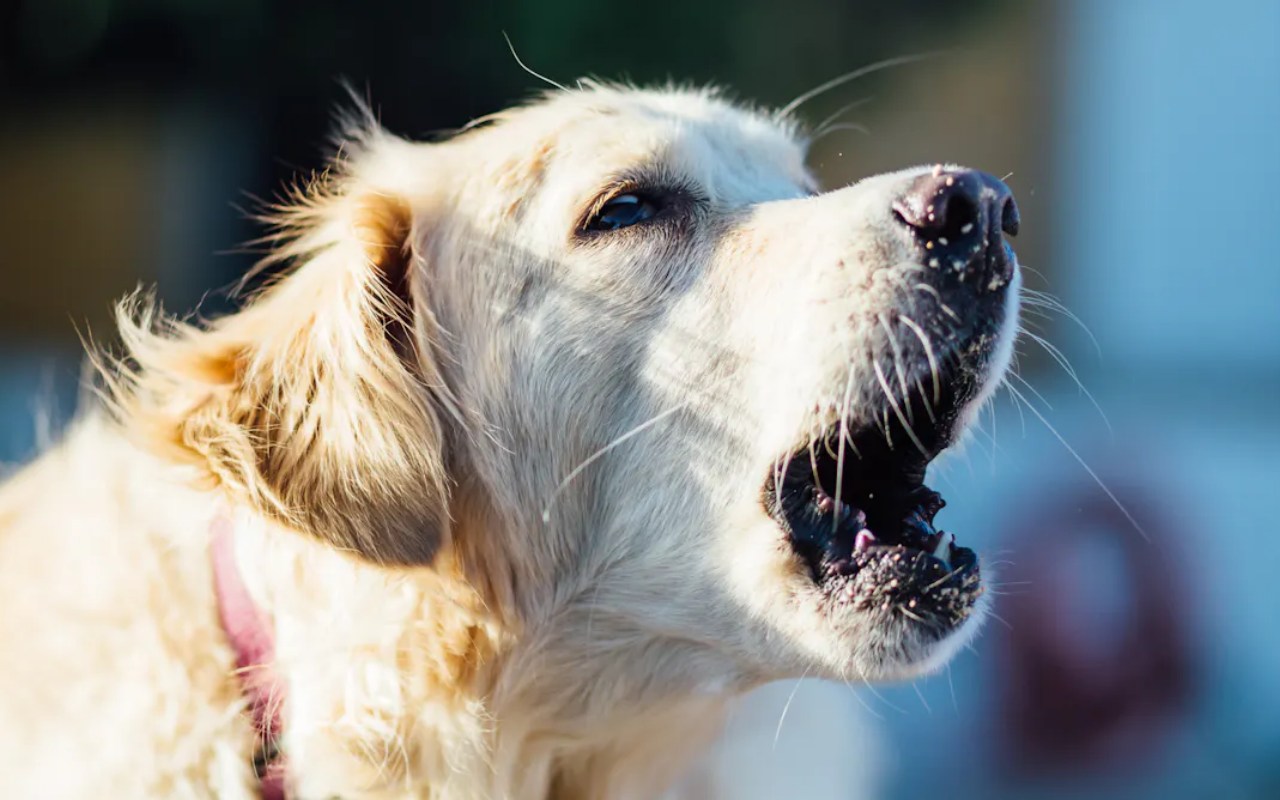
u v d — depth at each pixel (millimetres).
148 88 2270
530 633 958
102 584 961
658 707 965
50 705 955
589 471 956
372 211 972
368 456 931
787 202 963
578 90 1029
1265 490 1912
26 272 2666
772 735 1010
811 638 929
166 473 948
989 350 929
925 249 921
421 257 972
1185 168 3211
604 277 955
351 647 936
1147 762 1262
